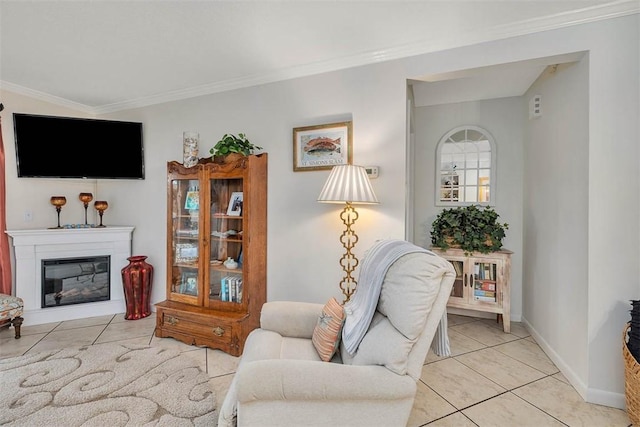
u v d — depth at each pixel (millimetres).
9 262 3053
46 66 2697
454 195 3596
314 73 2697
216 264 2795
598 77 1900
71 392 1925
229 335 2482
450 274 1361
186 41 2301
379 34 2209
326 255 2678
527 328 3111
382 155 2482
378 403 1274
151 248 3500
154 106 3428
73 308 3285
